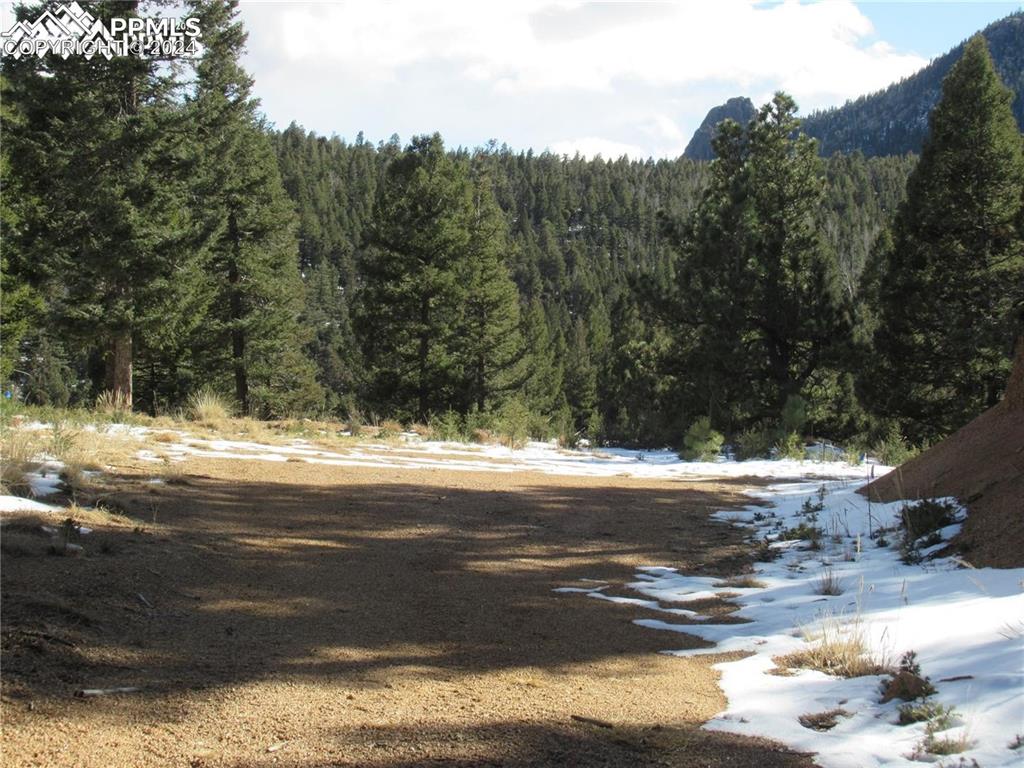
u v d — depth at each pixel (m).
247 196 32.41
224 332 33.44
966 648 4.11
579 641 4.80
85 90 21.84
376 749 2.99
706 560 7.36
